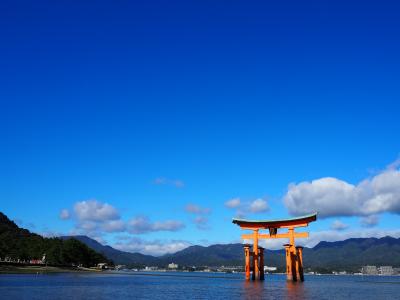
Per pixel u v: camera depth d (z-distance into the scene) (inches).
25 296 2059.5
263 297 2319.1
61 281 3516.2
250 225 3885.3
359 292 3090.6
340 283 5359.3
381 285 4685.0
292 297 2322.8
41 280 3511.3
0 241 6417.3
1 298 1937.7
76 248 6658.5
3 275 4138.8
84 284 3292.3
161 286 3646.7
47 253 6328.7
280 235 3745.1
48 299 1957.4
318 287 3531.0
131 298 2233.0
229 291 2881.4
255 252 3868.1
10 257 6195.9
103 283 3629.4
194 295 2529.5
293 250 3622.0
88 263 7544.3
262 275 3956.7
